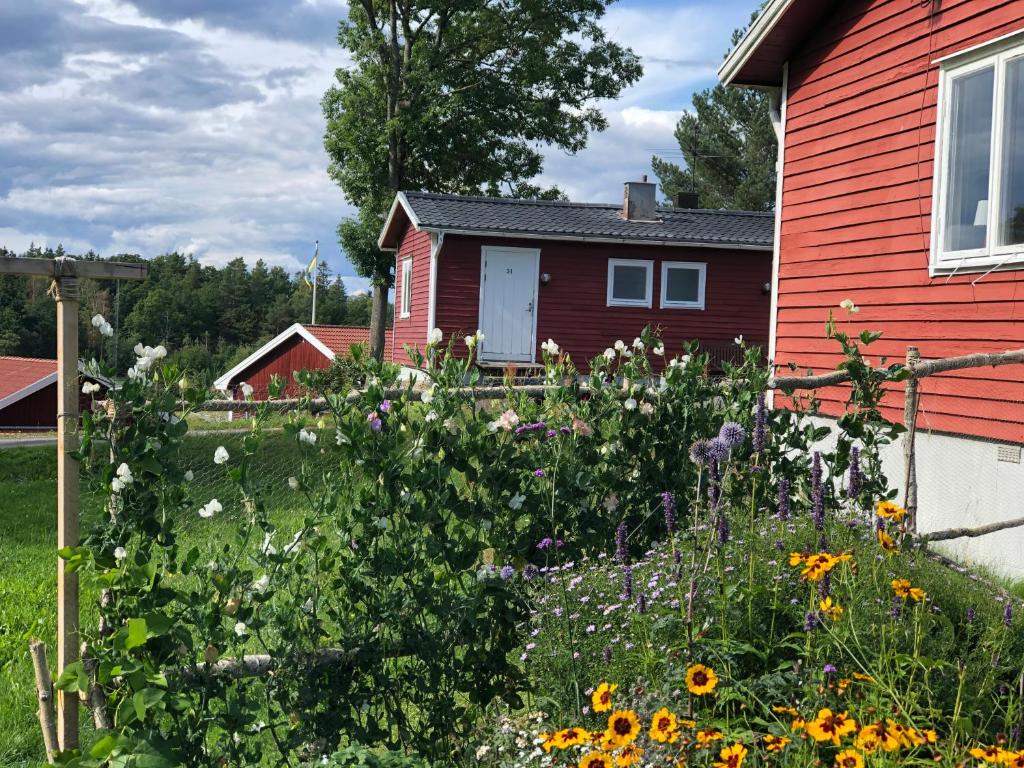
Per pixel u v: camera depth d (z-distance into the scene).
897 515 4.15
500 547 4.82
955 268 8.25
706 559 4.07
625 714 3.02
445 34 30.69
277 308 106.69
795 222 10.59
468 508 4.59
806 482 6.04
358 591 4.24
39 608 6.72
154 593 3.73
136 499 3.75
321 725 4.07
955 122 8.32
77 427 3.77
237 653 4.08
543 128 31.11
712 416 5.89
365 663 4.20
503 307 20.73
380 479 4.34
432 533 4.46
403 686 4.35
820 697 3.37
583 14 31.42
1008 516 7.60
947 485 8.28
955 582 4.73
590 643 4.19
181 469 3.97
